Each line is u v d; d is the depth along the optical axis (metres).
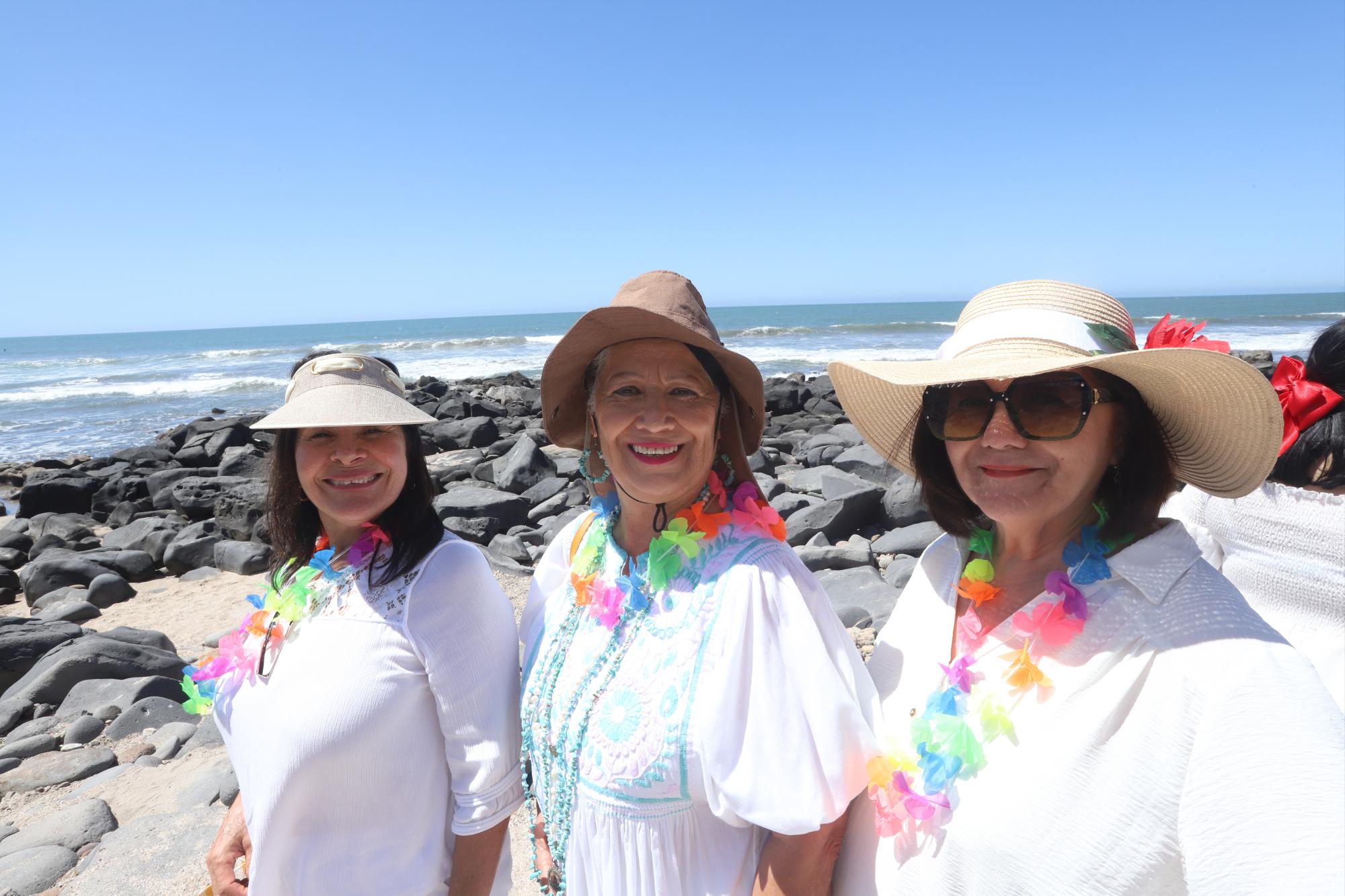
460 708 1.96
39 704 5.50
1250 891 1.10
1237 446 1.54
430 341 61.75
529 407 22.12
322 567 2.12
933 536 7.61
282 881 1.92
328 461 2.05
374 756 1.90
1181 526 1.49
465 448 15.62
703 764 1.67
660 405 1.94
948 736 1.48
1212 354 1.42
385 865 1.93
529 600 2.38
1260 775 1.14
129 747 4.90
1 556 9.81
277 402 29.11
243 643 2.13
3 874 3.63
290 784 1.88
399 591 1.99
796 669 1.67
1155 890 1.25
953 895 1.43
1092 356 1.52
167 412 26.83
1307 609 2.31
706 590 1.79
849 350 45.59
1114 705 1.34
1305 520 2.29
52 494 12.48
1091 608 1.46
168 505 12.01
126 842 3.73
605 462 2.19
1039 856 1.32
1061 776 1.34
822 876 1.65
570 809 1.86
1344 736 1.15
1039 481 1.58
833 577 6.66
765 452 11.55
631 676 1.80
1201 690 1.25
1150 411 1.59
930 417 1.70
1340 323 2.34
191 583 8.41
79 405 29.41
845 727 1.62
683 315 1.94
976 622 1.68
